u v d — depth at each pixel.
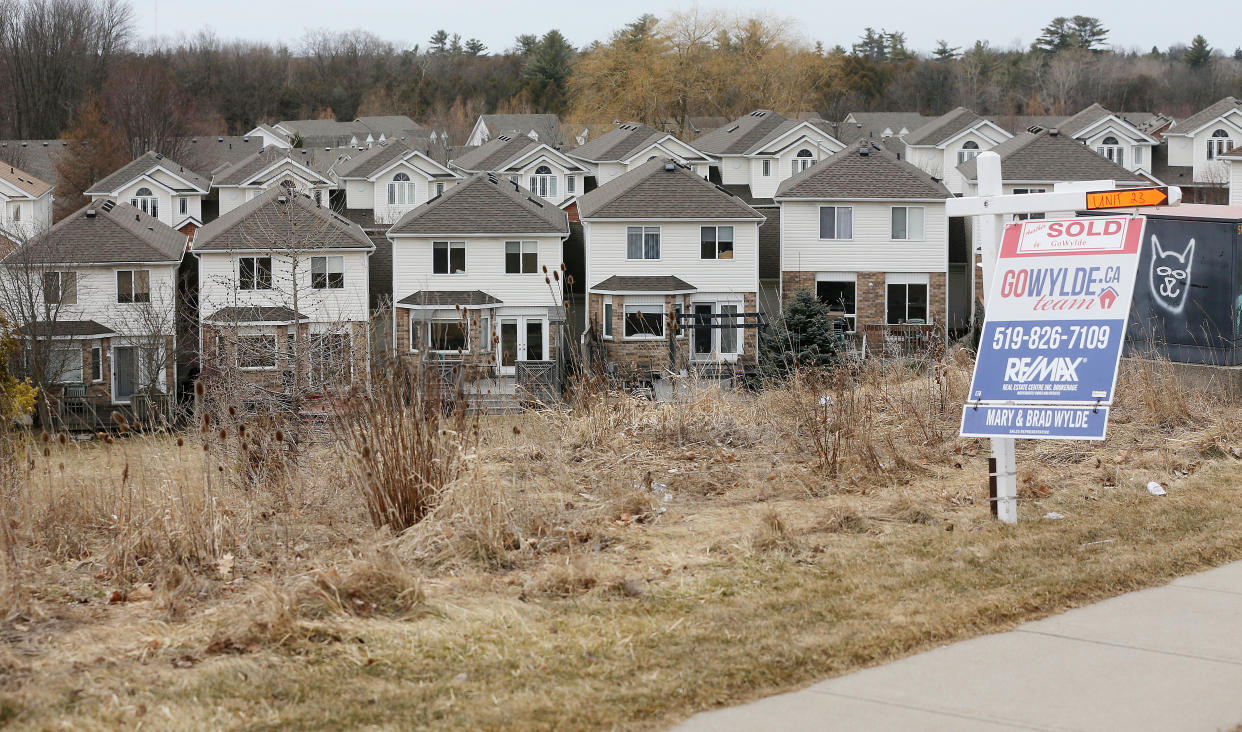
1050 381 8.15
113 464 9.93
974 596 6.85
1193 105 118.81
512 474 10.05
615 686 5.53
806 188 46.81
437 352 11.10
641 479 10.03
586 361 14.89
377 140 97.25
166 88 89.50
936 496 9.42
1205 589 7.12
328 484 9.39
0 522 7.44
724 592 6.95
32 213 59.44
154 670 5.63
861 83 111.75
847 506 8.80
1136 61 134.62
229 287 39.78
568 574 7.06
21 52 95.44
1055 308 8.22
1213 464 10.56
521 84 122.06
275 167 65.19
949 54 135.12
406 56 133.75
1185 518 8.66
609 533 8.31
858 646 6.04
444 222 44.59
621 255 45.53
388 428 8.74
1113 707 5.29
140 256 43.09
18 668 5.58
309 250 41.22
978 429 8.42
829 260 47.34
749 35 94.25
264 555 7.67
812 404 11.91
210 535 7.60
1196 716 5.18
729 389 14.06
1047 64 125.94
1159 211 14.59
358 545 7.89
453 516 7.84
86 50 98.81
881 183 47.28
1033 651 6.05
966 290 51.09
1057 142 52.28
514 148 72.31
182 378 43.38
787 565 7.52
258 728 5.04
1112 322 7.96
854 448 10.54
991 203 8.58
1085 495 9.45
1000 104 115.62
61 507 8.48
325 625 6.20
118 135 79.19
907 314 47.69
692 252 45.62
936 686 5.57
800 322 35.81
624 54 94.31
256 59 121.06
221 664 5.69
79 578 7.28
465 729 5.05
